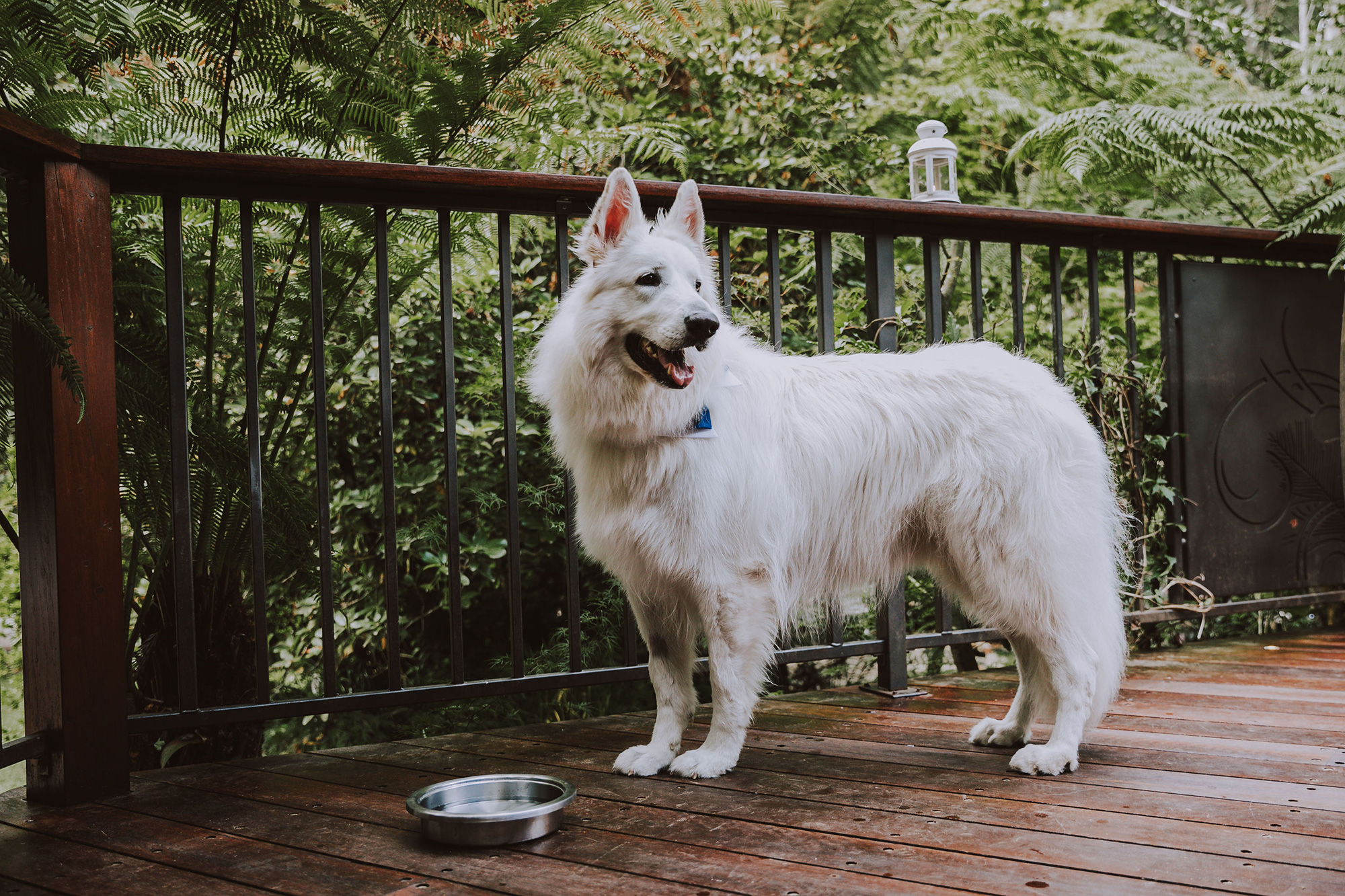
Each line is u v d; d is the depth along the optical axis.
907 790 2.08
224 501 2.74
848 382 2.39
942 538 2.36
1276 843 1.69
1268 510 3.79
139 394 2.50
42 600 2.11
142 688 2.87
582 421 2.16
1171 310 3.67
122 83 3.03
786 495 2.25
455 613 2.65
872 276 3.17
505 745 2.58
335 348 3.21
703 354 2.12
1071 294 5.66
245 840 1.87
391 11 2.93
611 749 2.51
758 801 2.02
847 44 5.85
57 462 2.06
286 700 2.45
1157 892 1.49
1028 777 2.15
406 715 3.99
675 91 5.26
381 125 3.03
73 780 2.10
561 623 4.13
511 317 2.73
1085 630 2.28
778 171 4.98
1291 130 4.46
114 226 2.93
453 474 2.65
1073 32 6.07
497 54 2.92
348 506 4.00
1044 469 2.28
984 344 2.54
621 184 2.17
